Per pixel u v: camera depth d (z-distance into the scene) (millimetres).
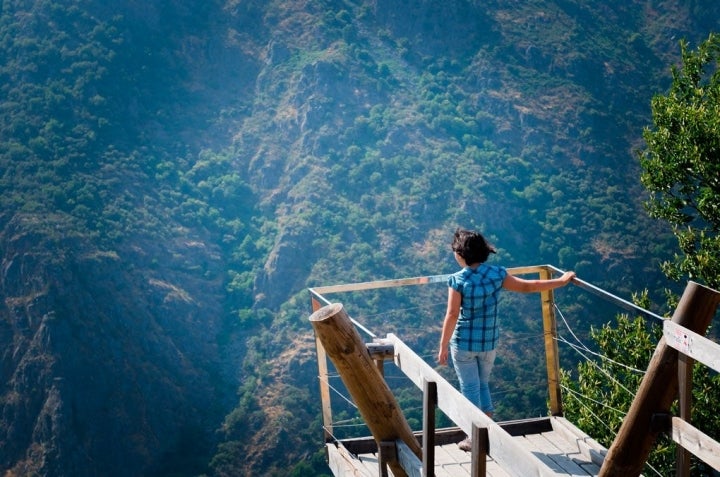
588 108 91750
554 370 6273
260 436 60812
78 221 75812
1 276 70625
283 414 61656
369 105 92188
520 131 89688
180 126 96188
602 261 71375
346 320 4098
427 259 72375
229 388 67188
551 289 5727
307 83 93812
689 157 10242
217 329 72438
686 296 3773
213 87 101938
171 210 82750
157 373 67125
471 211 76312
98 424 63906
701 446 3512
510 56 98750
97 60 98000
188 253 77875
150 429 64062
